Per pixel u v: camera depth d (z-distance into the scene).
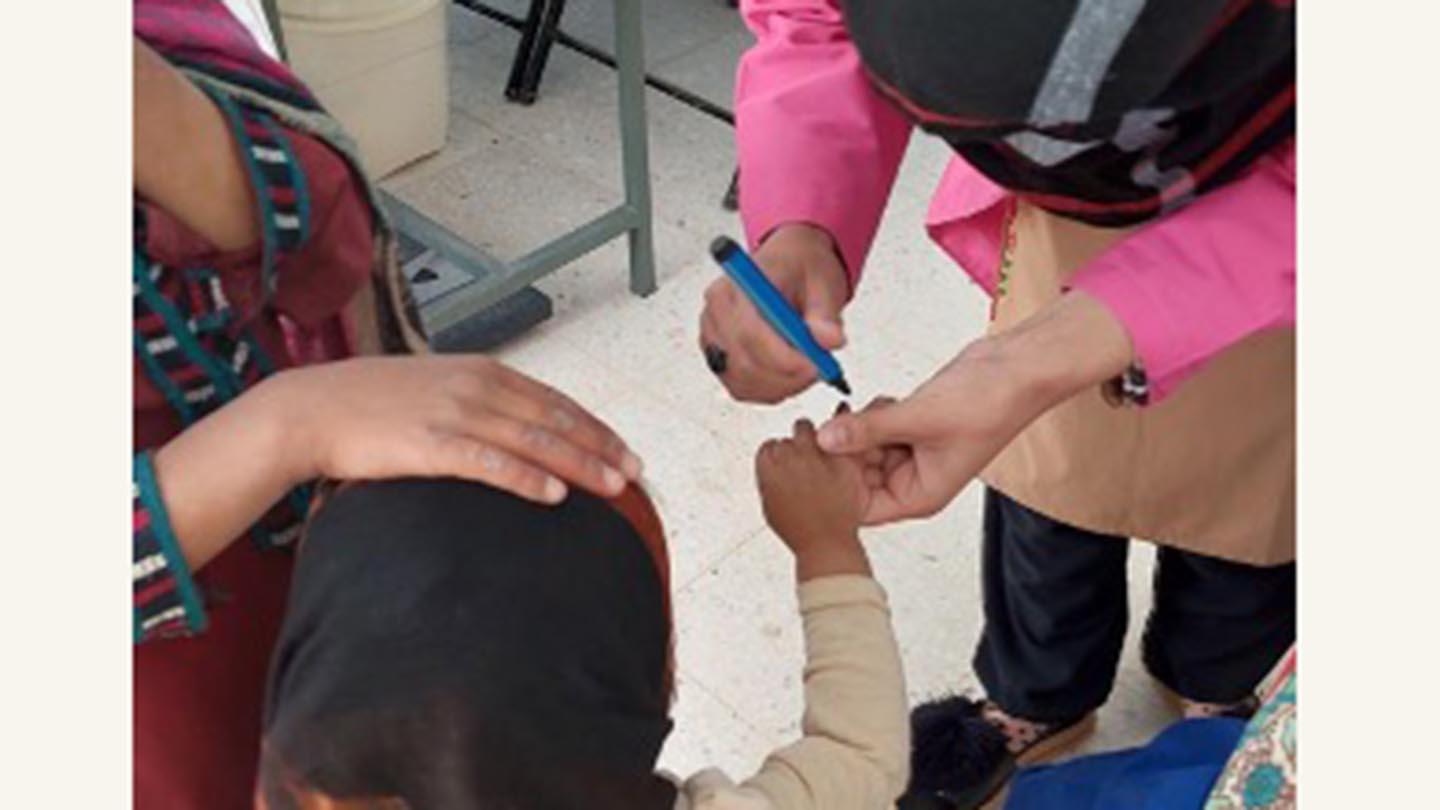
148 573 0.63
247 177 0.68
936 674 1.69
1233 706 1.50
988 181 1.14
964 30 0.74
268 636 0.75
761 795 0.80
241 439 0.64
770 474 0.95
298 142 0.71
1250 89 0.88
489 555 0.62
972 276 1.28
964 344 2.10
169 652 0.72
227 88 0.70
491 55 2.75
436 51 2.36
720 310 1.00
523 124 2.56
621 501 0.70
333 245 0.74
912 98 0.80
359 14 2.19
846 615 0.91
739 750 1.61
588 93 2.64
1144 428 1.22
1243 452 1.22
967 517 1.86
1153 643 1.56
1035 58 0.73
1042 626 1.45
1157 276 0.91
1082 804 1.21
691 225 2.35
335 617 0.61
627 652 0.65
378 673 0.59
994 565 1.48
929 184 2.42
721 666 1.69
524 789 0.61
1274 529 1.28
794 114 1.07
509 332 2.11
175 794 0.73
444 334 2.05
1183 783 1.16
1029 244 1.15
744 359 1.00
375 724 0.59
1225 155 0.92
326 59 2.19
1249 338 1.11
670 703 0.72
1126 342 0.91
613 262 2.28
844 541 0.93
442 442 0.64
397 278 0.81
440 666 0.59
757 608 1.75
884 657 0.91
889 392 2.03
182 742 0.73
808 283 1.02
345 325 0.77
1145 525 1.30
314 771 0.60
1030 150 0.92
